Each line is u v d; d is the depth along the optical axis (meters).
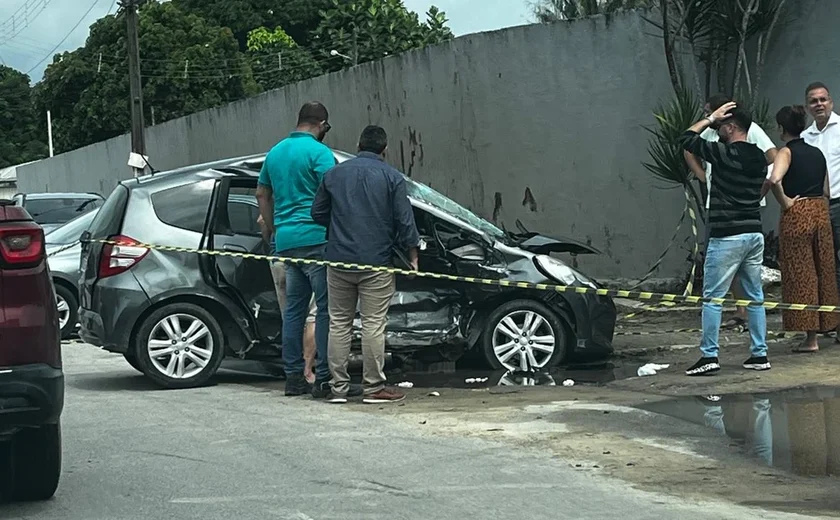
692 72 13.00
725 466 5.85
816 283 9.02
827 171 9.31
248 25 58.09
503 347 9.30
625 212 14.01
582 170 14.48
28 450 5.22
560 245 9.87
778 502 5.16
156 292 8.82
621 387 8.29
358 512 5.08
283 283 8.62
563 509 5.07
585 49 14.29
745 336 10.43
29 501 5.42
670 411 7.27
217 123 26.44
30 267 5.04
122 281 8.80
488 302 9.26
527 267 9.22
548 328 9.32
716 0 12.09
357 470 5.89
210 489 5.55
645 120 13.69
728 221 8.34
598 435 6.63
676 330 11.26
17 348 4.97
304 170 8.17
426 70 17.09
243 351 9.09
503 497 5.30
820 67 12.14
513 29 15.22
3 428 4.97
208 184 9.20
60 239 13.76
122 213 9.02
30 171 43.81
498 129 15.66
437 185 17.03
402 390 8.55
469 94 16.12
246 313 9.03
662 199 13.55
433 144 17.08
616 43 13.93
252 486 5.59
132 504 5.31
